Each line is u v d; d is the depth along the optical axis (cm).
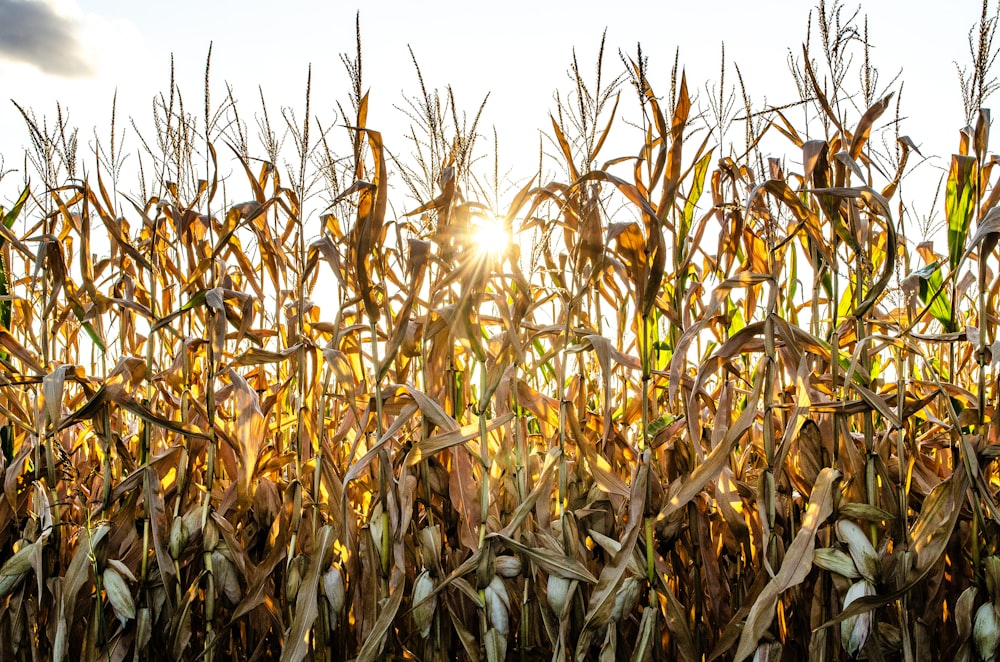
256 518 296
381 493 265
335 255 286
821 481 255
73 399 340
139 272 361
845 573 248
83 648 279
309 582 265
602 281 328
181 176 336
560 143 294
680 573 297
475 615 288
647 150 273
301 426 287
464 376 312
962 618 257
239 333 305
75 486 335
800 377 257
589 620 252
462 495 275
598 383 351
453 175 268
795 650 283
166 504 306
